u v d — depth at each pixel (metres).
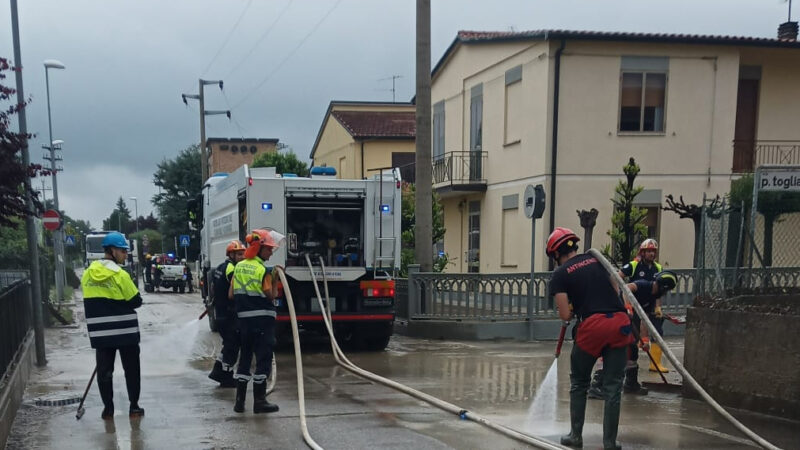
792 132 18.08
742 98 17.88
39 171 9.12
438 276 12.72
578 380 5.48
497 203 18.22
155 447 5.53
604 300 5.28
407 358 10.32
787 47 16.48
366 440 5.70
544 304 12.63
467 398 7.39
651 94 16.25
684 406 7.04
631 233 13.44
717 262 10.08
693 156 16.41
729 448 5.45
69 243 31.17
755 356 6.68
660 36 15.88
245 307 6.70
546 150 15.87
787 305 7.76
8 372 6.91
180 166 56.66
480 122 19.27
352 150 30.19
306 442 5.60
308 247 11.25
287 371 9.20
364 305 10.94
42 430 6.09
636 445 5.52
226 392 7.82
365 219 10.92
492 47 18.38
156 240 71.38
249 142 51.22
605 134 16.06
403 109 34.78
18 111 9.41
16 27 9.90
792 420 6.29
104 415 6.54
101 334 6.44
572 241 5.55
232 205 12.11
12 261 16.38
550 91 15.80
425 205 13.26
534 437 5.69
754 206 9.30
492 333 12.34
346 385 8.16
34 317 9.70
